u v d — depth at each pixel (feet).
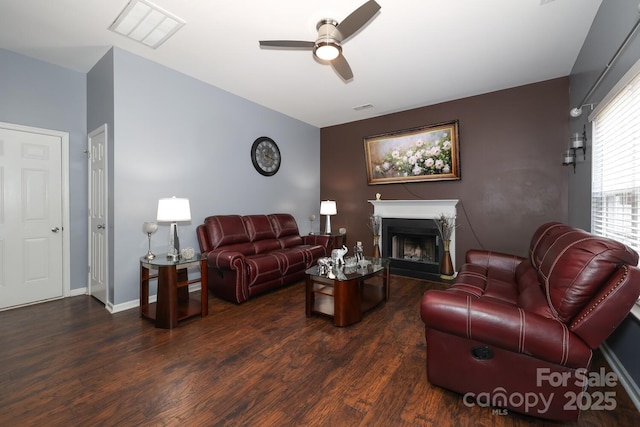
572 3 6.89
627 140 6.02
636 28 4.92
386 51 9.09
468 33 8.11
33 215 10.05
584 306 4.33
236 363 6.37
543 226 8.05
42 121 10.16
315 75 11.10
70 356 6.61
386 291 10.63
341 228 16.85
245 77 11.35
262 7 7.14
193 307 9.41
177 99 10.93
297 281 12.91
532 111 11.48
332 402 5.14
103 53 9.62
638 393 5.02
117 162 9.34
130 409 4.93
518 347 4.45
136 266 9.86
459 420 4.71
